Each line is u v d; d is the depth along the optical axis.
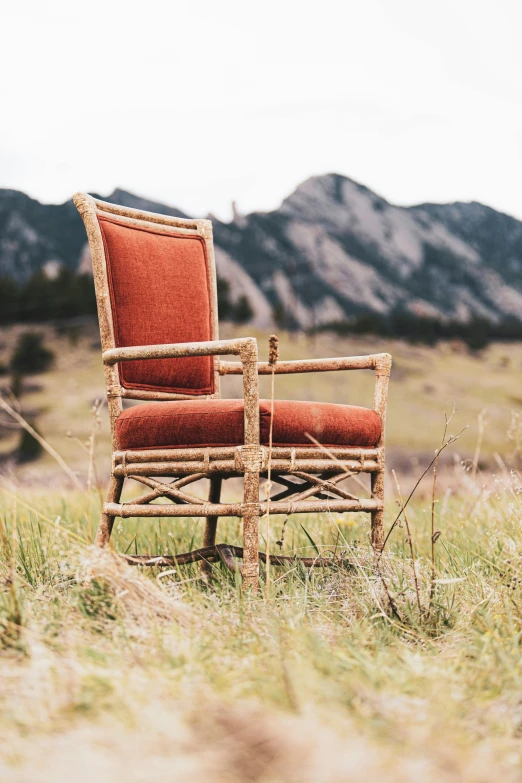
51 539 2.90
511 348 114.44
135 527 3.59
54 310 89.75
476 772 1.29
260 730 1.36
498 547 2.84
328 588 2.60
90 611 2.15
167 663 1.78
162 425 2.69
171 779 1.22
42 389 61.16
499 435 44.88
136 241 3.17
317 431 2.71
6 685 1.63
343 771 1.24
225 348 2.57
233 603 2.39
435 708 1.52
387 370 3.00
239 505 2.59
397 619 2.27
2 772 1.29
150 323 3.13
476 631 2.05
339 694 1.57
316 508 2.75
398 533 3.44
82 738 1.39
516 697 1.64
